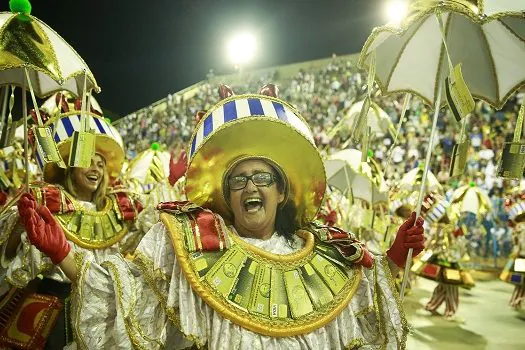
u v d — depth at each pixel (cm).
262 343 171
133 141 2269
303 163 200
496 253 1241
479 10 174
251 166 195
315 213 216
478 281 1069
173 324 177
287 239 205
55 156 212
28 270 291
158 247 179
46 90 330
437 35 232
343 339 187
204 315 172
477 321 720
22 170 440
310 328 177
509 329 675
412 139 1581
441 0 183
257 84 2603
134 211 373
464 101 182
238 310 171
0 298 309
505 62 229
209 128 192
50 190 337
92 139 216
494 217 1238
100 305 176
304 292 184
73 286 180
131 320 170
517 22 210
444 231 736
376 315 195
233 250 183
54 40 231
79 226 340
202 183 200
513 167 187
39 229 176
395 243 201
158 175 597
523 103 188
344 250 201
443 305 831
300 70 2533
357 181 600
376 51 231
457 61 236
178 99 2589
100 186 364
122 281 174
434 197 462
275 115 193
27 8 229
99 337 174
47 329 302
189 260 173
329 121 1955
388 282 199
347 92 2134
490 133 1505
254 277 180
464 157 192
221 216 207
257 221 192
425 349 579
